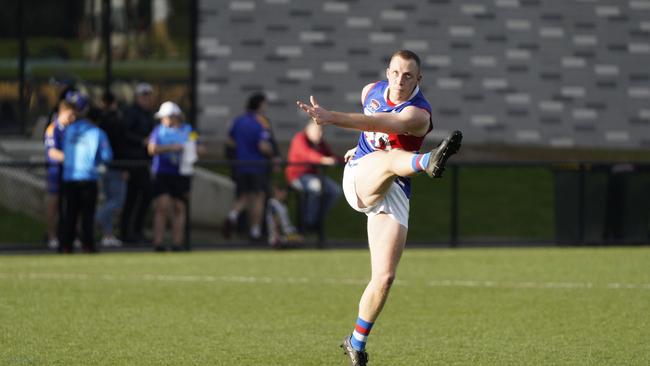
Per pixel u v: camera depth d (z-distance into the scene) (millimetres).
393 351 31797
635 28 87625
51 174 59250
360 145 28625
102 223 60594
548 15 86938
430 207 71000
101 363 29406
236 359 30188
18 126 82875
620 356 31109
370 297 27156
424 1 85938
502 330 35438
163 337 33438
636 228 64438
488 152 86375
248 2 84438
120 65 83938
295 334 34250
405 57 27016
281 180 73688
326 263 54031
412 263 54375
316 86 85188
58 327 34906
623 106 87562
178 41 84188
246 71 84562
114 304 39969
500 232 67812
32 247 59219
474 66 86438
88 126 57625
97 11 83750
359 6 85438
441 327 35969
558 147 87062
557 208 64312
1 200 66000
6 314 37312
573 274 50094
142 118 63094
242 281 46750
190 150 59406
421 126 26875
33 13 83312
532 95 86875
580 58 87250
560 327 36031
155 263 53500
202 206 67375
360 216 68812
